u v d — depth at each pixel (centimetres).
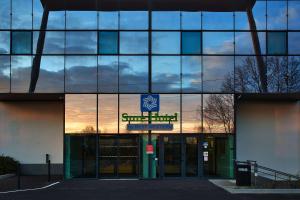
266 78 2394
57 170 2662
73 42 2394
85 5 2412
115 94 2372
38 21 2412
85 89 2372
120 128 2367
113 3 2417
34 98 2566
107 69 2383
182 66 2388
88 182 2208
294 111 2600
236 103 2509
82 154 2373
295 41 2423
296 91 2392
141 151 2372
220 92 2381
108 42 2394
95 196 1711
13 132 2644
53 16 2408
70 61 2386
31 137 2647
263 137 2586
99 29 2400
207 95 2380
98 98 2370
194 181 2244
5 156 2608
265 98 2542
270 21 2425
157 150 2373
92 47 2392
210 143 2377
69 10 2409
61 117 2659
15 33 2411
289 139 2588
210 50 2400
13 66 2391
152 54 2389
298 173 2558
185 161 2370
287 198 1681
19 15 2420
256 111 2600
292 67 2409
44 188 1962
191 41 2403
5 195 1741
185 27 2408
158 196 1714
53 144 2659
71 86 2373
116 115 2370
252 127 2592
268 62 2406
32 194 1767
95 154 2373
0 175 2433
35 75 2383
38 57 2392
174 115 2370
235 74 2392
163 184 2116
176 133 2369
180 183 2159
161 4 2417
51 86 2377
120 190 1894
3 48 2405
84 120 2366
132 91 2373
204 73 2389
